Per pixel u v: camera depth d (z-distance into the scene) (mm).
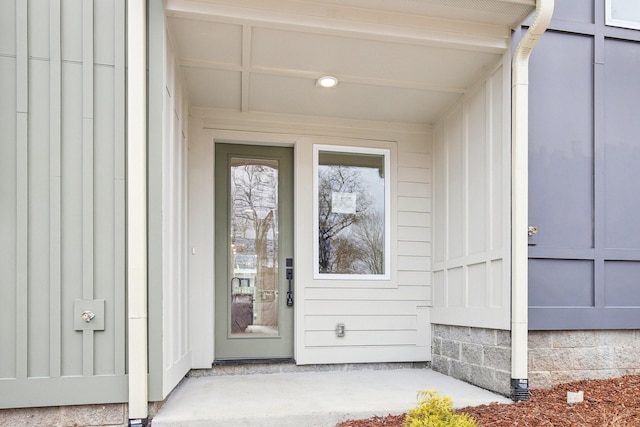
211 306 4051
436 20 3131
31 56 2686
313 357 4188
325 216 4414
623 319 3600
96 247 2682
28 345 2582
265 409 2879
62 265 2643
